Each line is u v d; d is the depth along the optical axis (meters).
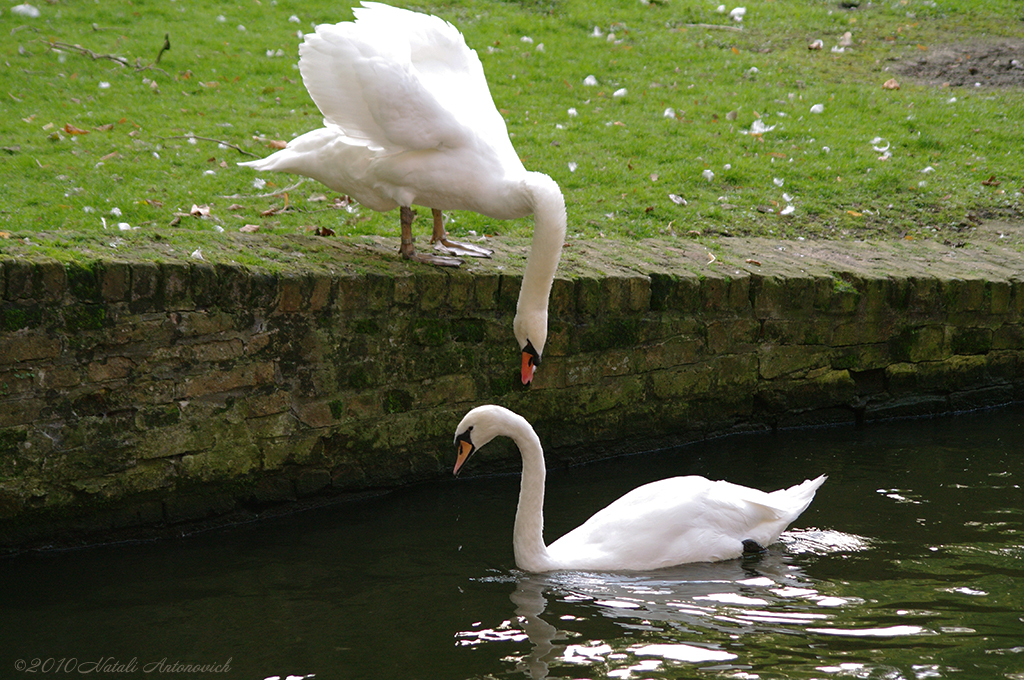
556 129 11.34
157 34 13.79
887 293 7.62
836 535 5.32
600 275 6.71
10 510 5.08
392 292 6.05
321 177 6.74
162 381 5.41
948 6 19.12
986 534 5.28
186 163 9.37
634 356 6.94
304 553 5.24
